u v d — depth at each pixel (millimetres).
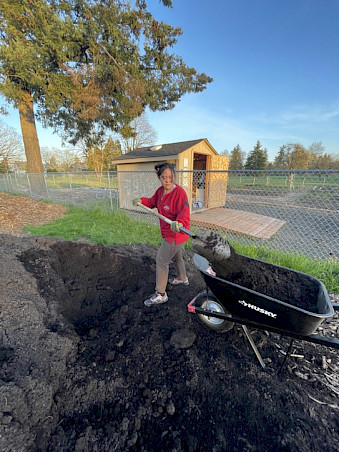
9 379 1472
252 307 1759
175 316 2398
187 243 4645
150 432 1387
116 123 12719
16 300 2281
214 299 2119
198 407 1522
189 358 1887
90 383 1670
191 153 7789
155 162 7965
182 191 2266
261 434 1357
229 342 2059
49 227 6070
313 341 1578
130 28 10258
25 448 1213
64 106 11812
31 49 8406
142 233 5469
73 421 1441
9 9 7984
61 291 2844
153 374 1758
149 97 12078
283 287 1981
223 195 10094
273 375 1732
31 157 12422
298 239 5727
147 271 3406
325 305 1636
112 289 3082
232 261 2012
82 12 9422
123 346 2039
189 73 12273
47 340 1929
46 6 8234
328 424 1399
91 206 9539
